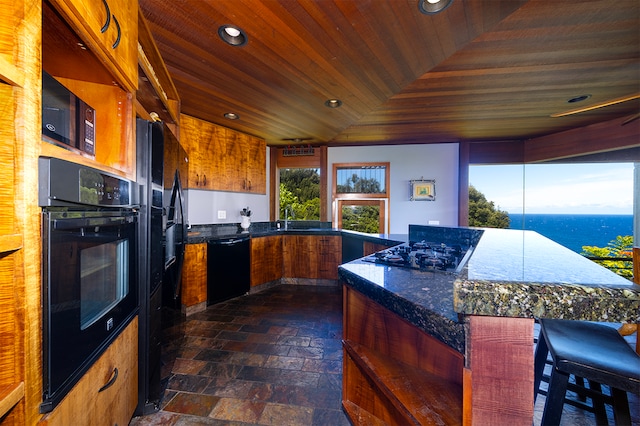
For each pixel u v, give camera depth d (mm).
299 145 4562
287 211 4625
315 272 3994
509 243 1311
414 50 1798
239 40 1706
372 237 3027
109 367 1024
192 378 1774
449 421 761
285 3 1393
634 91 2418
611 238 3516
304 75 2139
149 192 1399
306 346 2188
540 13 1443
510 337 575
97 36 875
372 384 1177
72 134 911
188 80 2232
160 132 1488
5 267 613
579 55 1836
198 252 2951
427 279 1017
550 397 936
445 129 3633
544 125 3424
